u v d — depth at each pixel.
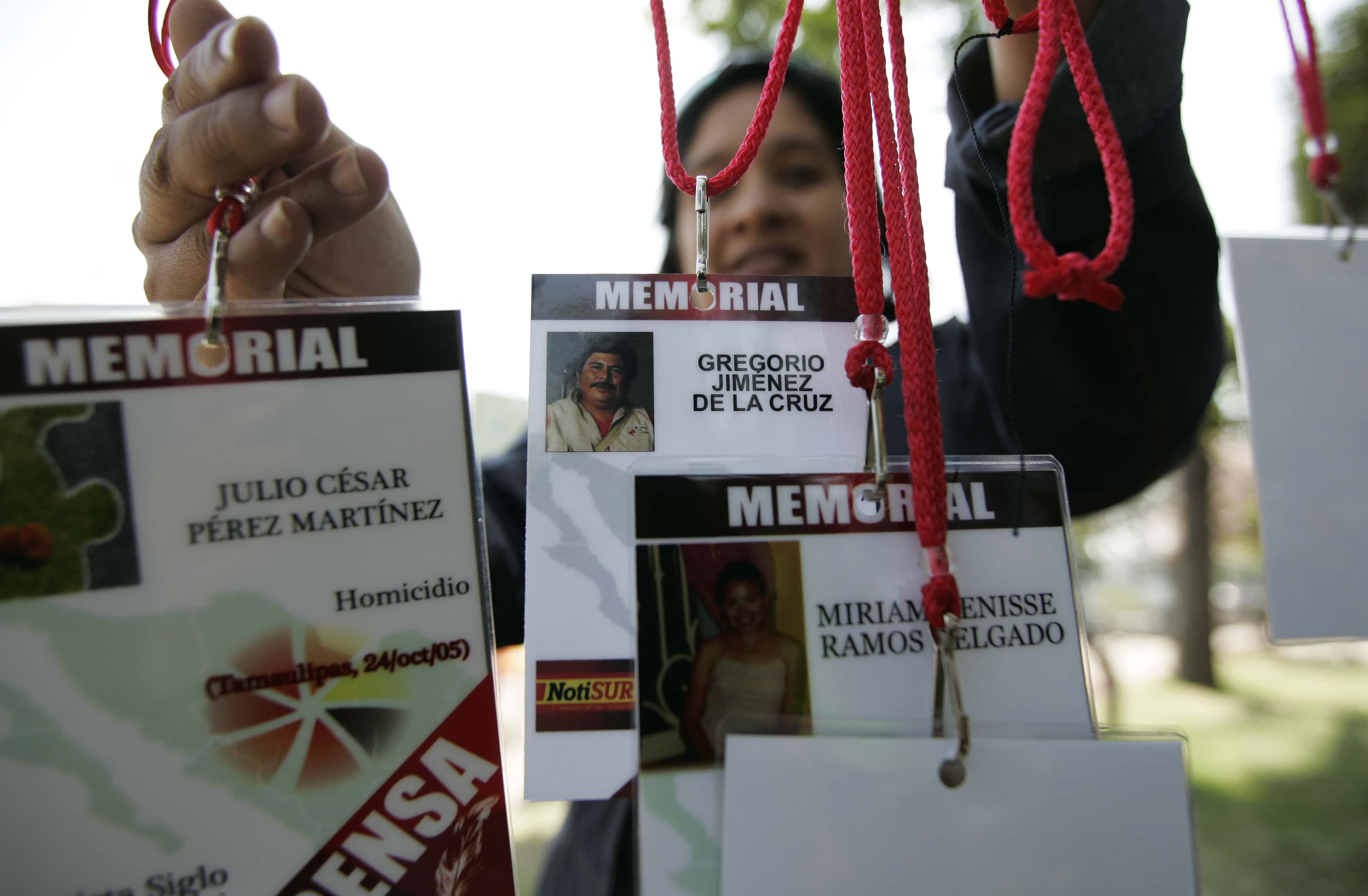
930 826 0.33
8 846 0.32
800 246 0.79
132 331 0.34
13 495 0.33
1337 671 6.04
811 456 0.38
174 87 0.37
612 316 0.40
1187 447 0.71
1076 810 0.33
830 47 2.96
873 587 0.37
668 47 0.40
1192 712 4.80
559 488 0.39
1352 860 2.86
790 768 0.33
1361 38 3.73
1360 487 0.52
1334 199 0.56
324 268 0.47
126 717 0.33
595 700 0.37
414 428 0.36
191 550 0.34
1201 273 0.60
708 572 0.36
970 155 0.53
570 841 0.95
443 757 0.36
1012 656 0.37
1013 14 0.49
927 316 0.36
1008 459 0.39
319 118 0.34
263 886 0.34
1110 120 0.33
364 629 0.35
